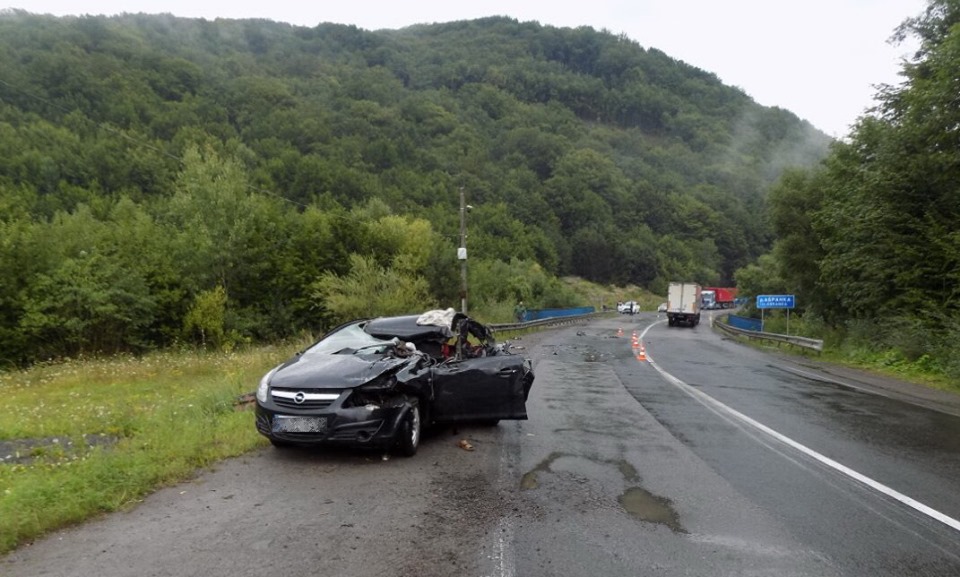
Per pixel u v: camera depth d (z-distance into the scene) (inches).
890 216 794.2
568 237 4495.6
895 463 263.7
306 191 2714.1
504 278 2158.0
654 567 151.8
